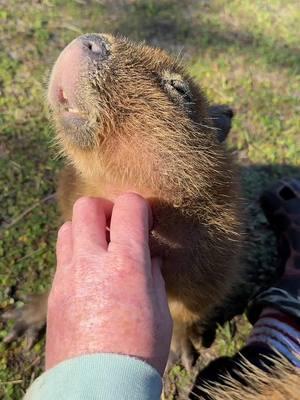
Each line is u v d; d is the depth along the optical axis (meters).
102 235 0.25
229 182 0.38
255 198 0.55
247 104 0.63
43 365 0.42
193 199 0.34
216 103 0.62
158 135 0.31
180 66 0.36
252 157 0.58
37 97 0.58
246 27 0.73
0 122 0.55
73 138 0.31
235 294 0.49
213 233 0.37
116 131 0.31
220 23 0.73
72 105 0.30
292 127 0.61
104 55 0.30
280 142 0.60
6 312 0.44
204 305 0.40
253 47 0.70
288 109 0.63
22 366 0.41
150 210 0.31
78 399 0.18
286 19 0.76
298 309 0.40
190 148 0.33
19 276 0.46
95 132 0.31
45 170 0.52
